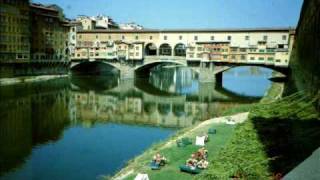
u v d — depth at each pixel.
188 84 144.12
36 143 51.88
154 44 163.00
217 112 78.81
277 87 103.19
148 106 89.00
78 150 48.38
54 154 46.38
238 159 28.34
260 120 40.22
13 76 130.75
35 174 38.47
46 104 88.00
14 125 63.16
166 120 71.31
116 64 154.25
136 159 38.84
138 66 149.88
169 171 32.12
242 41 146.12
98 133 59.31
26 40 137.12
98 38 174.25
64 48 164.88
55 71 156.50
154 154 38.75
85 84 132.50
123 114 78.12
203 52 130.12
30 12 143.88
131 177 31.22
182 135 47.88
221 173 25.97
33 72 142.75
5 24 124.88
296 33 97.50
